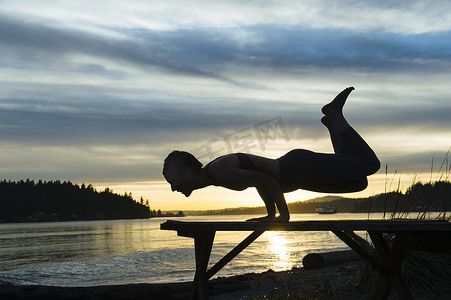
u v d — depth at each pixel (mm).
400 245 4391
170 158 4090
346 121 4332
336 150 4332
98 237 61875
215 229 3746
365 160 4129
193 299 4070
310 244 34094
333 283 7953
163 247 35750
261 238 47156
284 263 19859
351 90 4375
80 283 15648
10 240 57906
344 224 3713
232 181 3854
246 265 19141
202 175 3994
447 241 4285
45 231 98312
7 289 7855
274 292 8188
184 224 3781
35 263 24234
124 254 28641
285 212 3963
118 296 8352
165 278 15977
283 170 3969
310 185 4082
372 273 7301
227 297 8586
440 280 7012
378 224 3768
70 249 37062
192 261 22266
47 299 7949
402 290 4492
